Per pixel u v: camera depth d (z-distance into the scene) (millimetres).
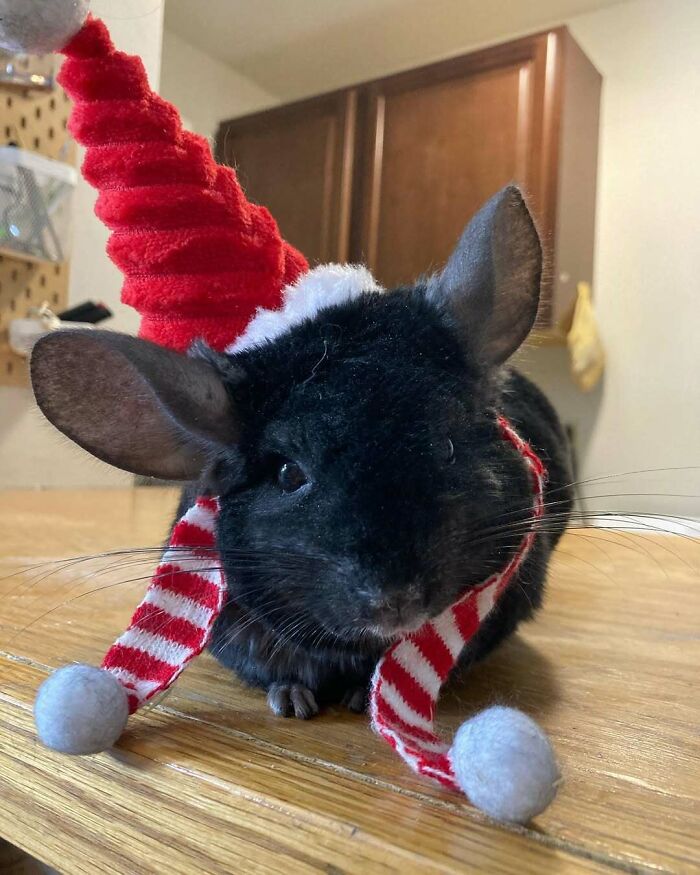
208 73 945
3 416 636
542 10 863
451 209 799
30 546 424
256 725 182
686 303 817
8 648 231
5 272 593
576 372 809
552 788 125
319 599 176
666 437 826
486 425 197
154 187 215
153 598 198
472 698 202
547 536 245
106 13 365
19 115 588
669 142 826
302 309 203
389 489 164
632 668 230
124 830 156
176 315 221
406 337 191
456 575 176
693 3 817
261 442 182
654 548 503
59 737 154
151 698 188
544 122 749
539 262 204
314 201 863
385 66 977
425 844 122
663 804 138
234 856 139
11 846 250
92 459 213
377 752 163
